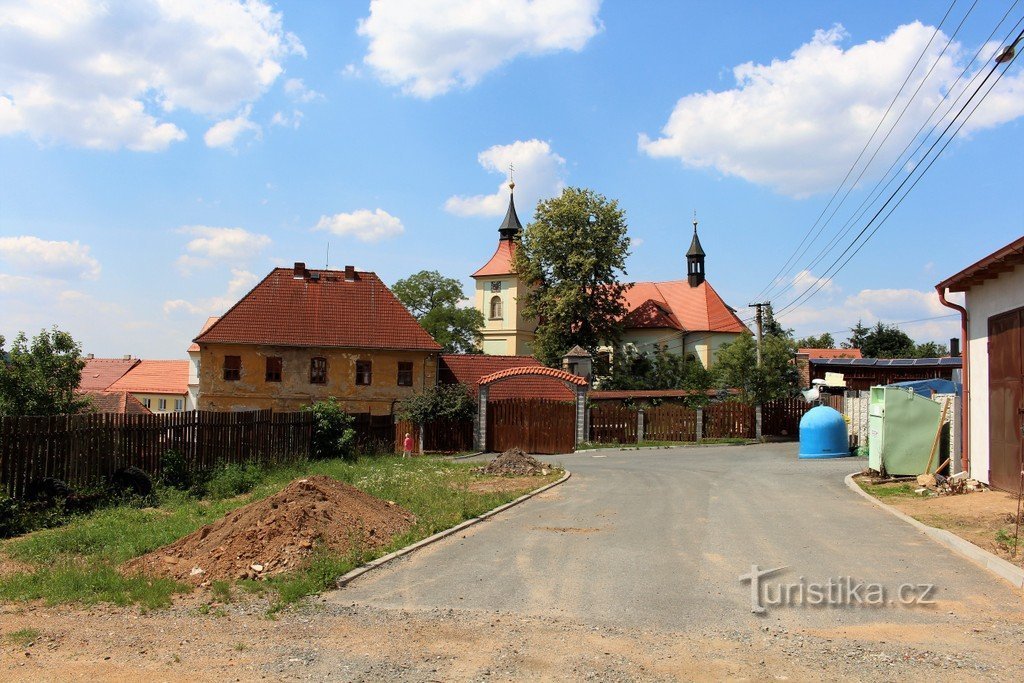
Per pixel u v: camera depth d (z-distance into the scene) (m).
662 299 73.88
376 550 10.08
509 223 77.81
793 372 44.16
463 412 35.44
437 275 86.81
